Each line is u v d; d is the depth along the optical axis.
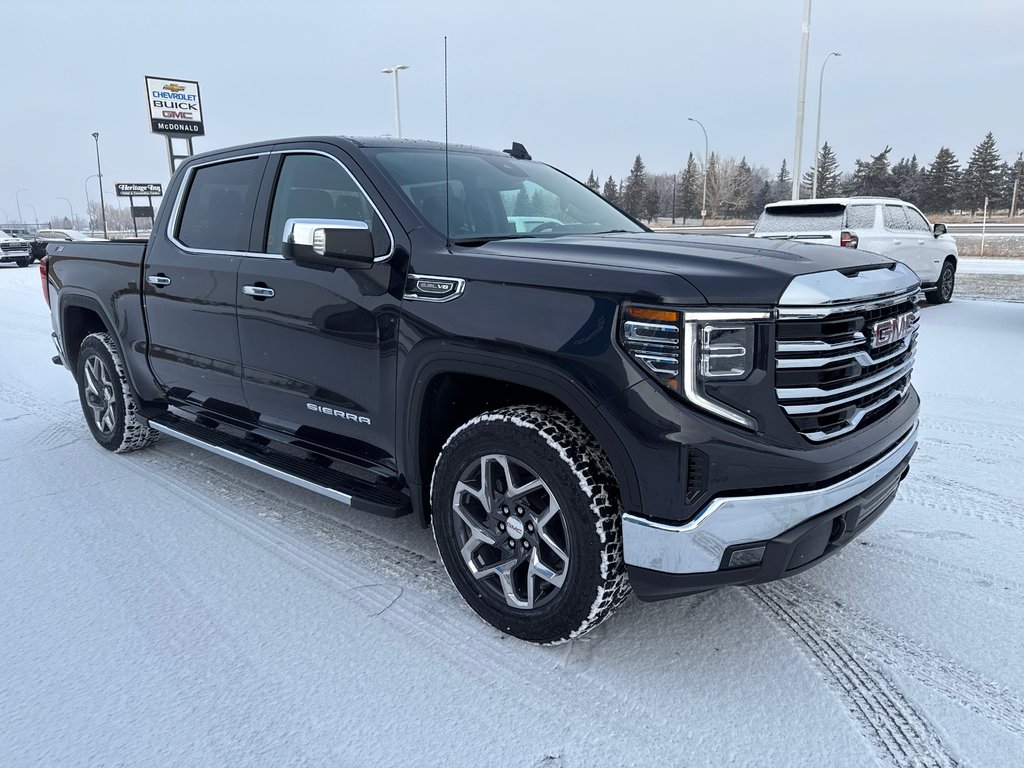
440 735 2.11
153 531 3.48
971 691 2.28
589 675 2.38
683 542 2.09
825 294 2.13
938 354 7.46
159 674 2.40
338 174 3.12
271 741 2.09
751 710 2.21
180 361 3.88
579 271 2.26
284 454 3.45
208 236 3.70
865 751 2.03
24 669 2.43
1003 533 3.35
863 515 2.42
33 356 8.23
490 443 2.43
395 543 3.34
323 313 2.97
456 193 3.08
